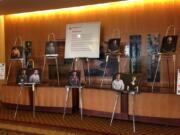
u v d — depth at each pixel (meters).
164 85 3.77
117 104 3.40
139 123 3.30
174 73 3.68
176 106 3.06
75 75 3.65
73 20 4.37
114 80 3.28
